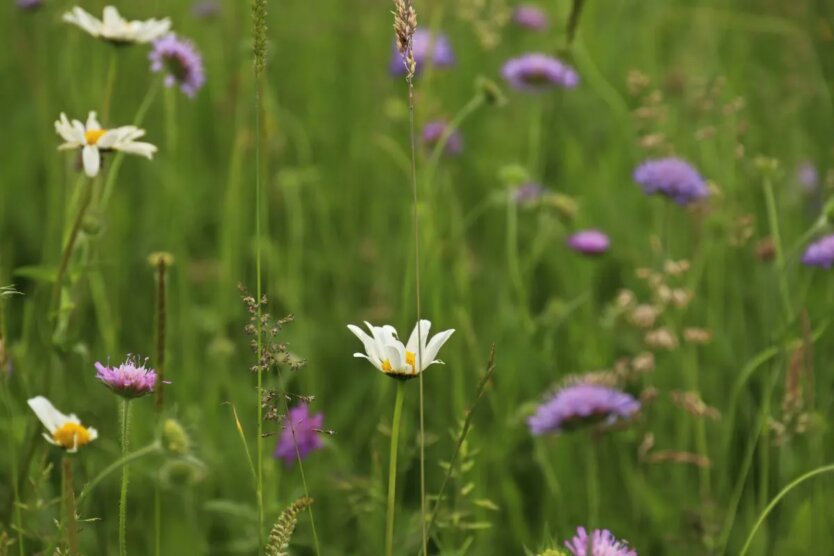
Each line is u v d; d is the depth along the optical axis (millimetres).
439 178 1354
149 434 1146
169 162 1321
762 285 1247
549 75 1306
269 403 980
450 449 1168
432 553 1119
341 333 1281
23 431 1075
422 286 1260
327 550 1134
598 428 1093
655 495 1161
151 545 1117
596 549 976
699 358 1238
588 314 1252
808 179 1337
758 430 1123
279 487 1158
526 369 1207
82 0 1352
